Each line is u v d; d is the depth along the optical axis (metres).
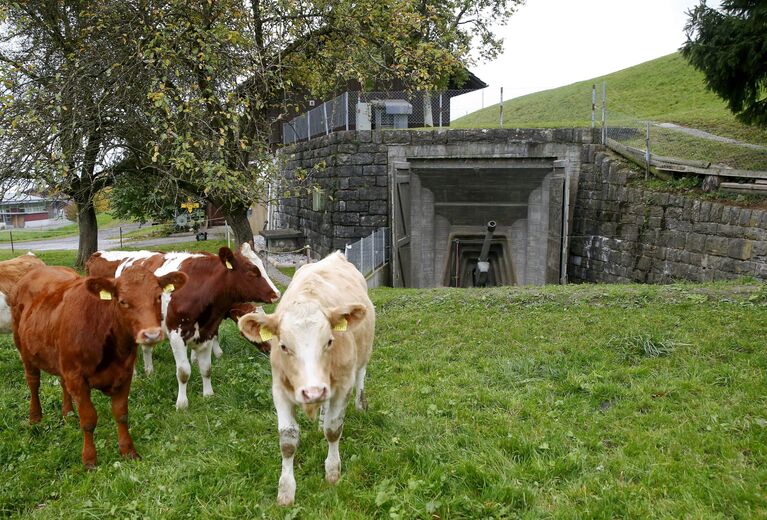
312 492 4.64
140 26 12.75
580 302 9.66
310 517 4.25
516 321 9.15
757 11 12.12
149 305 5.05
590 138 17.31
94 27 12.98
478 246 20.62
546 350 7.91
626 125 17.67
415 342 8.68
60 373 5.59
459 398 6.39
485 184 18.70
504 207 19.33
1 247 34.31
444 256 20.28
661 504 4.27
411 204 18.98
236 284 6.96
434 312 10.03
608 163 15.90
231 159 13.80
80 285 5.55
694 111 26.02
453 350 8.29
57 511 4.57
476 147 17.88
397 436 5.45
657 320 8.50
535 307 9.73
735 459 4.82
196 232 32.16
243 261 7.07
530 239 19.05
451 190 19.09
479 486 4.59
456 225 20.08
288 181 14.21
